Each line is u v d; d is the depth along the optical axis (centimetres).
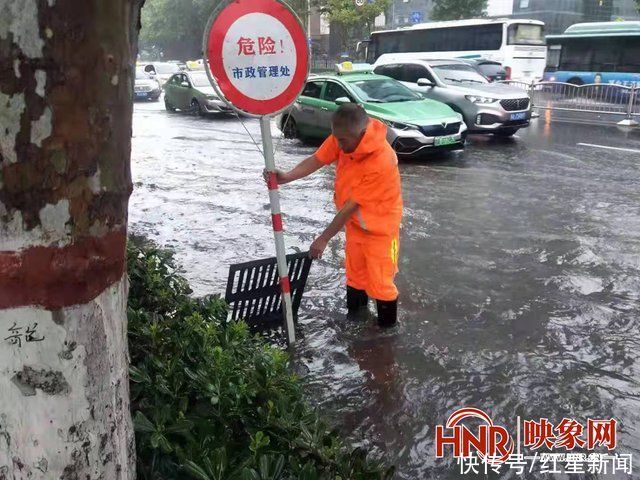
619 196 802
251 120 1767
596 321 443
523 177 925
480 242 621
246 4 335
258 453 198
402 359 392
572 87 1659
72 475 142
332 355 396
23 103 116
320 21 4450
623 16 4228
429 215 722
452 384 364
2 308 128
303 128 1264
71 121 121
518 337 420
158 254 377
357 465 208
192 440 198
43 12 113
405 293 494
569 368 381
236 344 276
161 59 5694
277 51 348
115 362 147
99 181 128
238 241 627
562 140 1284
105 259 135
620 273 533
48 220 124
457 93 1284
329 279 524
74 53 117
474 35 2102
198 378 225
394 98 1127
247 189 868
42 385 134
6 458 139
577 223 683
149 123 1705
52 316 131
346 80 1169
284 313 395
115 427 150
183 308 316
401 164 1040
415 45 2264
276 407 225
